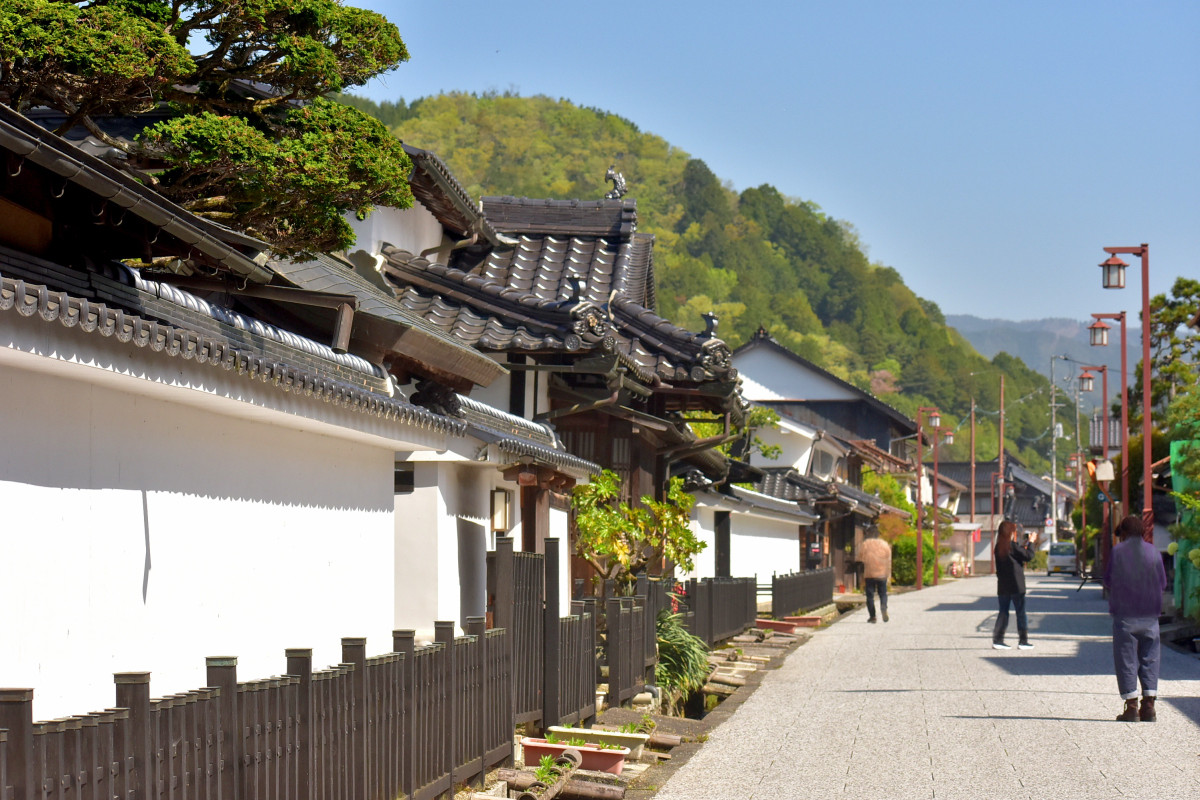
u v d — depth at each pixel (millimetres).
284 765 5723
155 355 5531
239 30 8797
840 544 48719
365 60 9094
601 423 18250
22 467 5129
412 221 18078
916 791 8758
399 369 11719
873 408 61969
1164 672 15789
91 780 4363
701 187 165375
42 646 5227
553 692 10227
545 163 161375
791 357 62281
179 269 9539
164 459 6281
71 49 7367
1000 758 9891
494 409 12656
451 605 10727
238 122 8398
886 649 19922
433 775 7539
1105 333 31547
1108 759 9766
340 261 14352
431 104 166750
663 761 10195
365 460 9086
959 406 150000
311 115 8680
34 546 5195
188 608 6496
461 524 11109
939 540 69938
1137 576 11688
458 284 16828
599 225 20781
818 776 9398
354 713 6441
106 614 5727
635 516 15703
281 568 7645
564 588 13992
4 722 4043
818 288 163375
